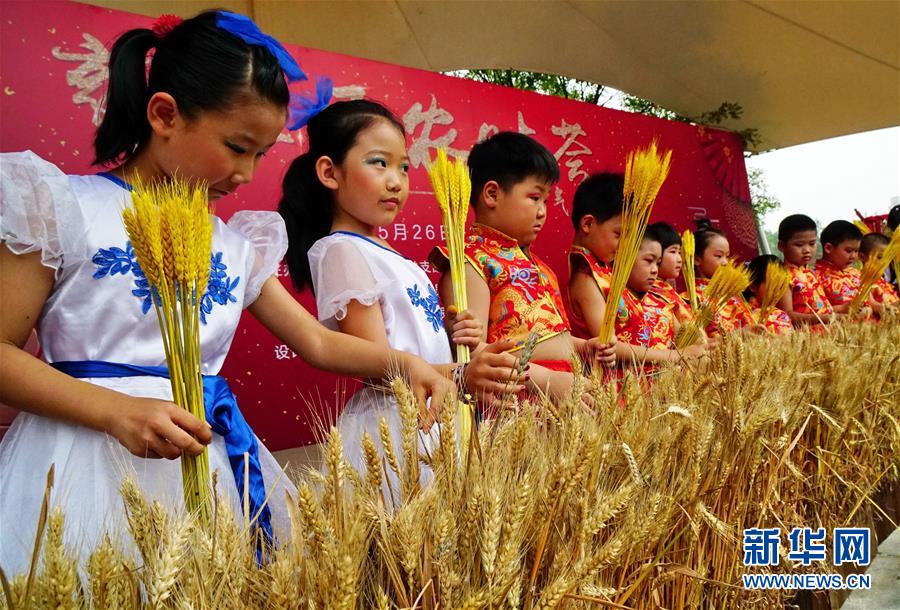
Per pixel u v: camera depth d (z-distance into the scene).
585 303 2.51
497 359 1.16
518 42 4.88
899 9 4.41
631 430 1.04
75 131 2.40
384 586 0.73
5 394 0.92
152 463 1.04
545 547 0.81
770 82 5.23
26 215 0.97
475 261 2.07
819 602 1.43
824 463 1.60
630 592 0.85
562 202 3.84
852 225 4.73
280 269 2.73
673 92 5.41
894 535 1.83
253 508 1.12
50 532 0.56
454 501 0.78
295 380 2.79
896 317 2.91
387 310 1.58
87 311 1.04
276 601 0.59
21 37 2.31
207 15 1.13
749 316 3.62
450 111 3.38
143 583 0.64
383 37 4.65
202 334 1.13
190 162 1.10
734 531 1.18
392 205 1.69
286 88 1.15
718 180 4.73
